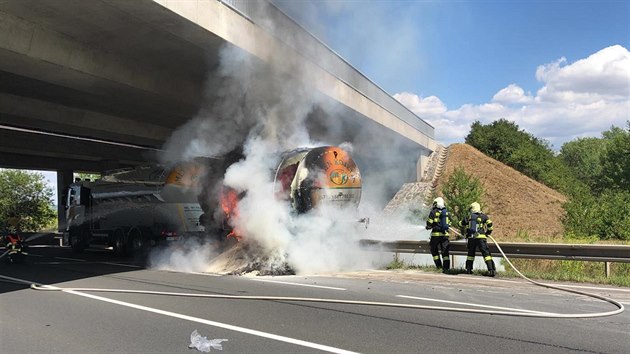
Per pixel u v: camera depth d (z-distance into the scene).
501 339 5.71
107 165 33.09
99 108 19.47
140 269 13.30
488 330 6.11
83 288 9.74
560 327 6.25
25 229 41.31
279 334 6.01
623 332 6.00
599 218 21.62
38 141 26.80
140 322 6.73
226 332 6.14
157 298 8.48
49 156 31.75
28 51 12.55
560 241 16.14
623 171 43.41
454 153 43.28
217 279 10.94
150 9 11.66
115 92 16.72
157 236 16.17
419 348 5.38
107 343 5.75
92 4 11.38
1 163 30.80
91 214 19.83
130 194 17.48
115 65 15.02
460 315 6.96
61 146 27.94
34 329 6.45
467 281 10.32
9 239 15.21
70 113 19.72
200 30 12.99
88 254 19.36
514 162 48.03
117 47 14.30
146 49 14.47
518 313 7.04
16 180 42.00
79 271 12.84
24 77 15.26
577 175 80.00
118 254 17.88
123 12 11.85
